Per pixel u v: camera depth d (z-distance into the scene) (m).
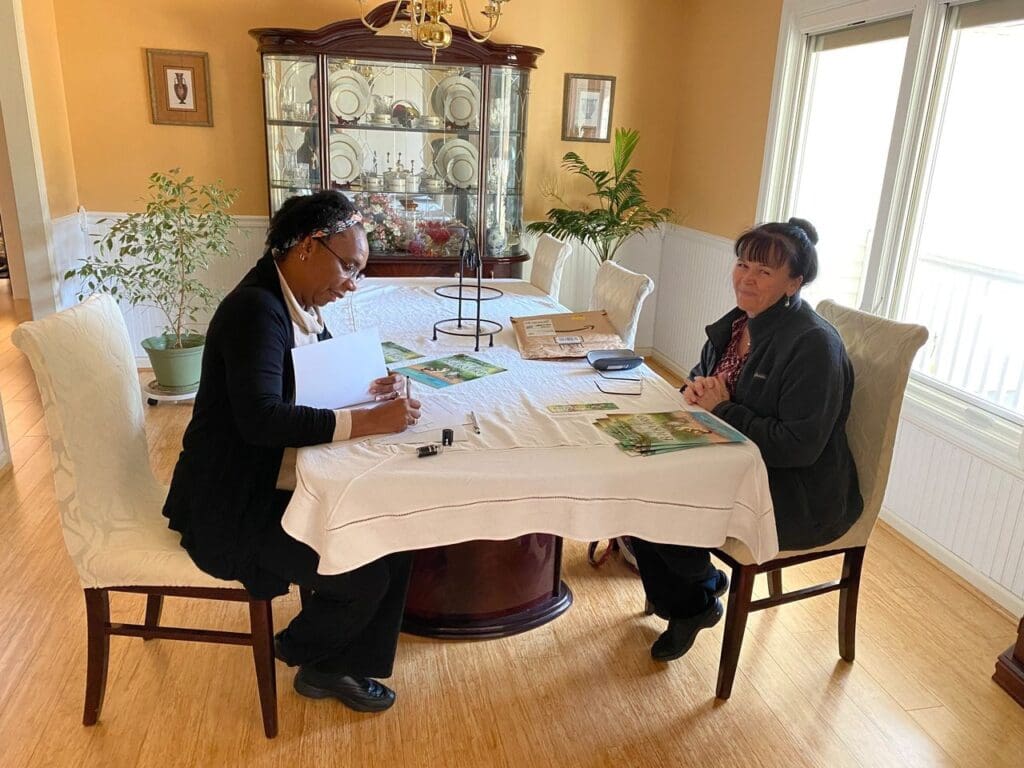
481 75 3.90
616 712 1.77
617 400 1.80
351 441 1.50
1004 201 2.47
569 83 4.35
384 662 1.70
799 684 1.89
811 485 1.70
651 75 4.46
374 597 1.58
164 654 1.92
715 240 4.09
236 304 1.47
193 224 3.82
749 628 2.11
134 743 1.63
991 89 2.49
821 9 3.16
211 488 1.49
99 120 3.91
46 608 2.08
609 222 4.17
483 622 2.04
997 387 2.55
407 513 1.38
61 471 1.49
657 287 4.84
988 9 2.43
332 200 1.54
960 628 2.14
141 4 3.79
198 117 3.98
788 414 1.62
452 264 4.10
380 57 3.76
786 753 1.67
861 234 3.19
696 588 1.90
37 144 3.51
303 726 1.69
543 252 3.30
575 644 2.01
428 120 3.97
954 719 1.79
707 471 1.49
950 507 2.45
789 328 1.69
